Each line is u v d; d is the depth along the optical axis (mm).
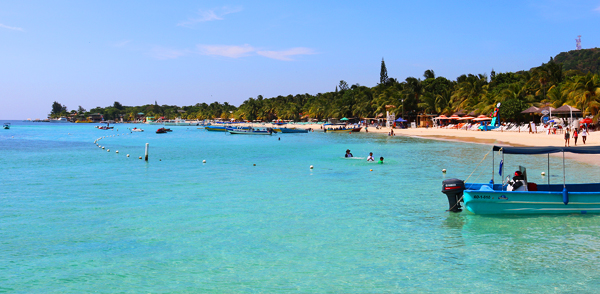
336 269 11203
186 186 24719
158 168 34438
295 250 12727
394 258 11977
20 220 16469
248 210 18062
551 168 29969
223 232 14688
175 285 10234
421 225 15359
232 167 34781
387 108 131125
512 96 86812
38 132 144750
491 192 16047
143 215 17219
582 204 15773
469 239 13578
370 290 9914
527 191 15812
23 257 12211
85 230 15016
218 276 10781
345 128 119188
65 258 12117
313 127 156375
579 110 64312
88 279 10617
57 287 10133
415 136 83438
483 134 72812
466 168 31812
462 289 9914
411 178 27156
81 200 20500
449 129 97188
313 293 9766
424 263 11562
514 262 11531
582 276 10539
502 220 15734
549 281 10281
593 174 26750
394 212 17453
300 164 36562
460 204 18203
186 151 54062
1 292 9820
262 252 12562
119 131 156000
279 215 17109
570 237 13539
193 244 13352
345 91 175000
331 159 40781
